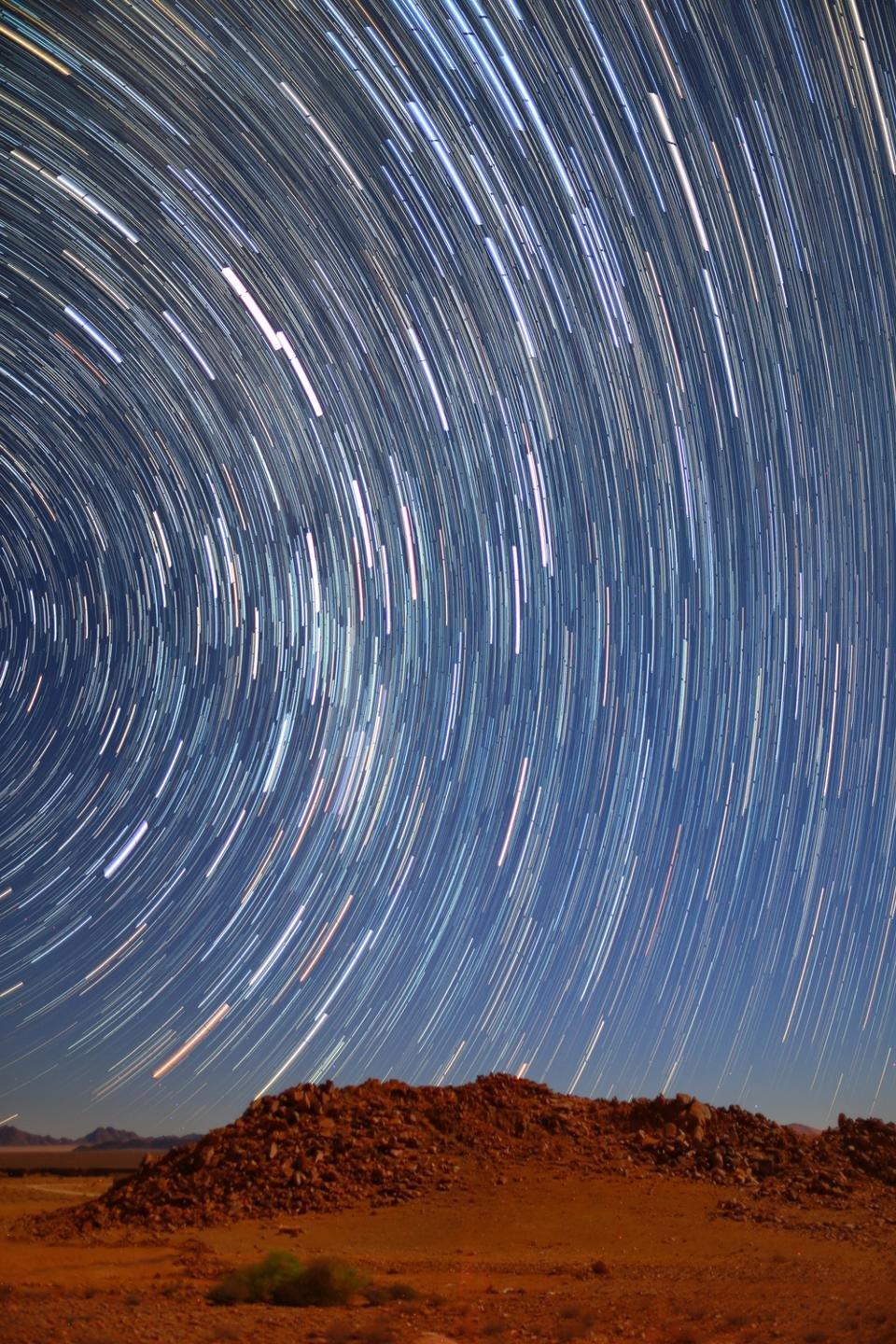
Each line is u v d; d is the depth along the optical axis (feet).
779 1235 62.90
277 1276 47.83
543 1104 88.28
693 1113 84.48
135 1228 69.46
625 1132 84.23
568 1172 76.23
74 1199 109.50
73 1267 56.29
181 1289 48.83
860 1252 57.31
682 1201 70.69
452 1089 89.40
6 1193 116.98
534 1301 45.50
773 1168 77.92
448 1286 50.39
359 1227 66.44
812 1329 35.42
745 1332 36.17
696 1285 48.19
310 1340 36.76
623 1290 47.80
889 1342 31.71
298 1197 72.38
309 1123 82.12
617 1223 66.28
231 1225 68.23
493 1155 79.10
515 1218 67.36
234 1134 81.97
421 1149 79.10
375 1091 87.97
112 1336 35.09
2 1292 44.80
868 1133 83.41
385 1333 36.99
